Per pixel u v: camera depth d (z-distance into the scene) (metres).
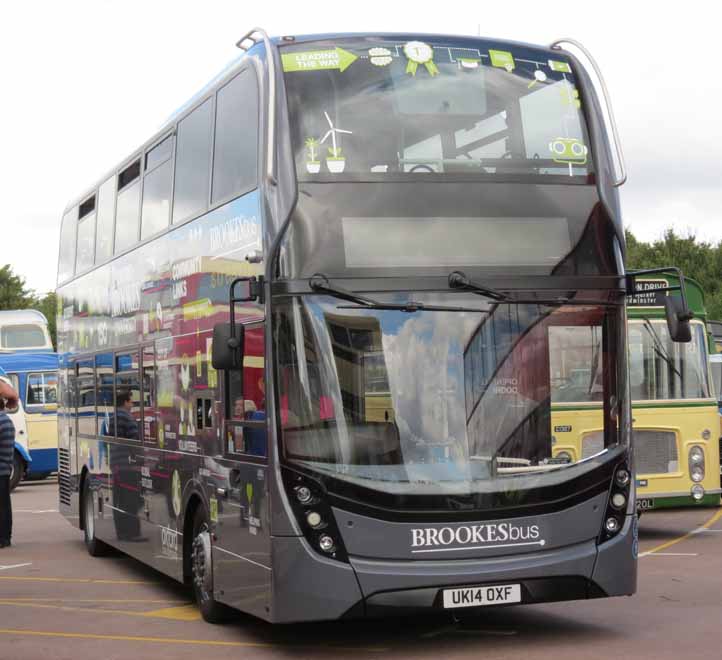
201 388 11.59
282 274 9.48
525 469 9.56
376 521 9.27
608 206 10.12
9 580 15.39
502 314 9.72
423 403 9.48
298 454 9.33
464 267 9.70
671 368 17.50
